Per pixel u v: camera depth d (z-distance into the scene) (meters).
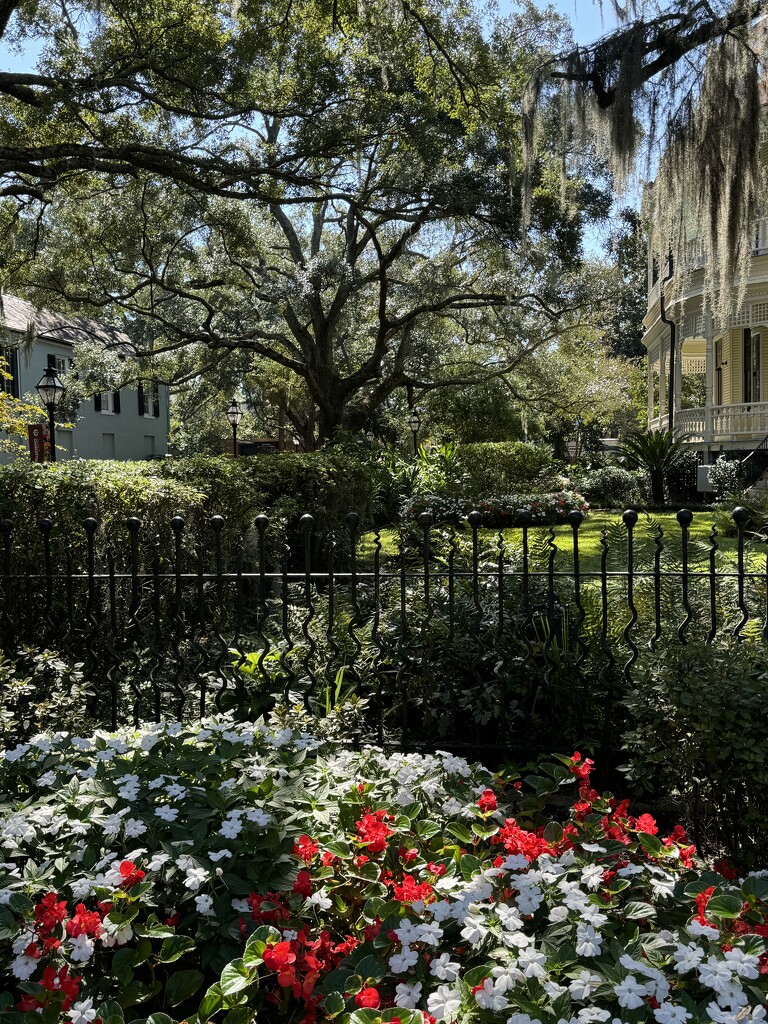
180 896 1.76
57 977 1.46
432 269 17.42
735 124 6.49
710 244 7.20
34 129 11.51
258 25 10.89
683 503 17.80
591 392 23.59
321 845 1.84
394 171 14.84
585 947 1.47
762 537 4.84
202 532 6.04
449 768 2.34
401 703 3.64
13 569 4.69
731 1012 1.34
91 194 15.17
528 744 3.48
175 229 17.73
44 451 14.02
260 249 18.03
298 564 8.94
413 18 11.55
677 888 1.73
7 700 3.49
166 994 1.51
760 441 17.12
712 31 6.27
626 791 3.32
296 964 1.54
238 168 11.66
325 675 3.71
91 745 2.48
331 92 12.05
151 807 2.03
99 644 4.66
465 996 1.39
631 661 3.14
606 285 17.56
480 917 1.56
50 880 1.73
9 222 13.86
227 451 35.75
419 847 1.95
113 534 4.94
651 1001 1.40
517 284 17.48
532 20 12.62
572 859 1.78
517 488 19.17
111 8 10.80
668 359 24.50
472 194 14.13
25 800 2.11
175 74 10.90
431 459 17.61
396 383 19.55
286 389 26.97
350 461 10.44
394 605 4.37
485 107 12.89
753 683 2.62
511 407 25.05
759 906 1.61
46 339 22.75
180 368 23.14
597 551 7.67
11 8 8.55
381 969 1.49
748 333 20.11
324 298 20.36
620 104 6.48
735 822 2.67
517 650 3.63
